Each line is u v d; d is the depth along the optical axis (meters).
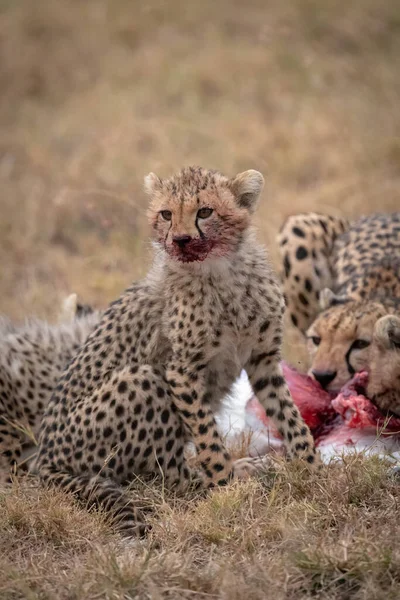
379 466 8.38
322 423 10.03
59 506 8.20
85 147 19.39
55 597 6.91
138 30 24.41
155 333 9.25
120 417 8.88
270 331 9.18
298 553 7.11
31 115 21.39
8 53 23.62
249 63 22.20
